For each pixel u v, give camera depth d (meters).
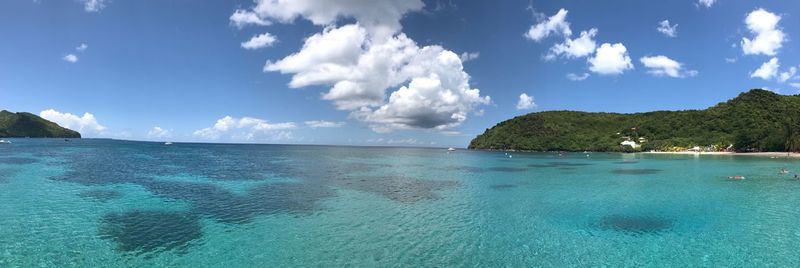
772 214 26.23
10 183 35.97
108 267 15.92
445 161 83.88
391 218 24.97
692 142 127.50
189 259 17.06
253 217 24.58
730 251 18.73
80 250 17.70
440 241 20.22
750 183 41.69
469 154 126.62
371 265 16.75
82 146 125.38
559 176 50.91
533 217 25.62
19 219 22.56
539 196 33.97
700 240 20.50
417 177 48.75
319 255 17.89
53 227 21.08
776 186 39.12
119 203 27.80
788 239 20.58
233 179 42.88
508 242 20.16
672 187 39.34
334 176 48.19
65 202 27.62
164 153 96.44
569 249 19.12
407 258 17.67
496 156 109.69
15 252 17.27
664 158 93.12
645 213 26.83
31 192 31.30
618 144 140.62
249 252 18.09
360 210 27.25
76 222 22.20
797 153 98.44
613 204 30.09
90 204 27.14
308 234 21.06
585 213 26.86
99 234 20.06
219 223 22.94
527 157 102.94
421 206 29.00
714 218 25.20
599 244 19.89
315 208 27.66
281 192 34.28
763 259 17.70
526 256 18.11
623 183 43.12
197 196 31.36
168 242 19.20
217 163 65.56
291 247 18.91
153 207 26.73
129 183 37.66
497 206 29.23
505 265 16.98
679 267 16.91
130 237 19.77
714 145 120.62
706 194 34.59
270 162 70.88
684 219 25.02
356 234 21.23
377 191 35.94
